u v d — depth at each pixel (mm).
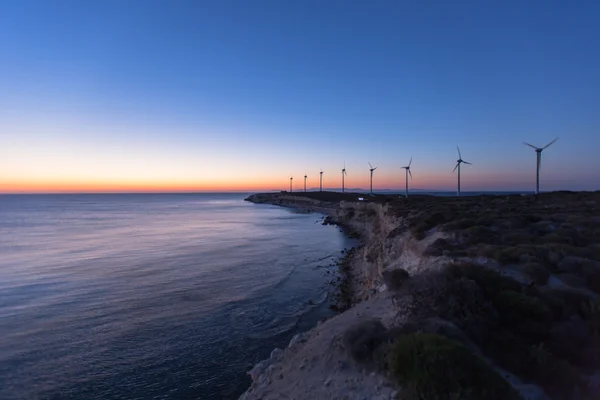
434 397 6742
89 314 23500
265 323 22547
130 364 17062
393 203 64750
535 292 10969
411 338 8172
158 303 26000
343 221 96375
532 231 21844
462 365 7062
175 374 16234
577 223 23703
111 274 34938
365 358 9273
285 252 50375
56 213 136625
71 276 33938
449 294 10391
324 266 40969
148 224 93562
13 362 16969
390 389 7793
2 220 102250
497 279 11352
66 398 14430
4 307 24594
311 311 24969
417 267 18625
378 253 32281
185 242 59500
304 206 177875
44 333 20328
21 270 36406
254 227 88000
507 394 6625
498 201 56156
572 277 12578
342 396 8305
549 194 63000
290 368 11344
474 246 18406
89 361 17266
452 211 35969
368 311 13547
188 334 20609
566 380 7352
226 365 17078
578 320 9742
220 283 32062
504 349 8469
